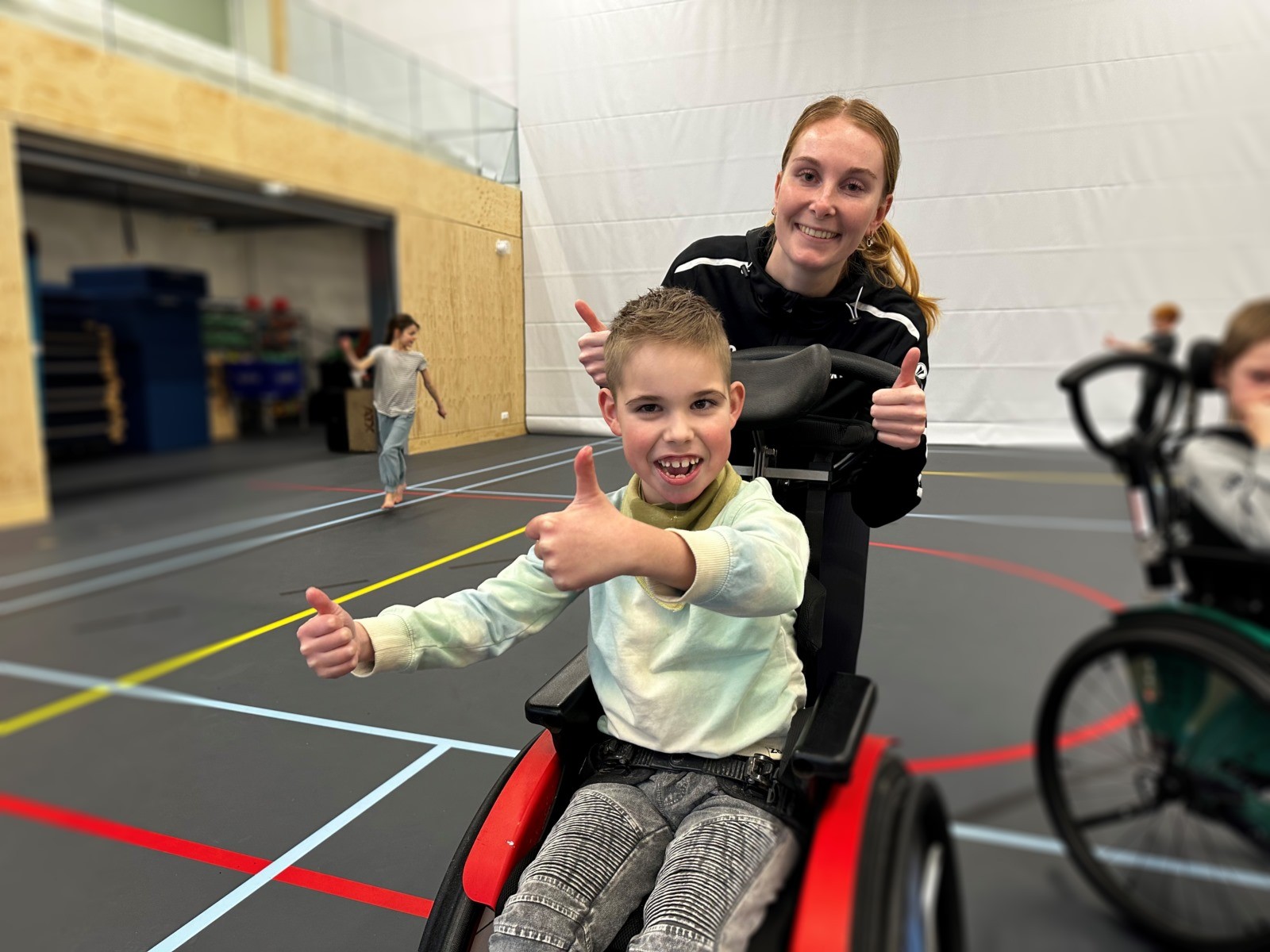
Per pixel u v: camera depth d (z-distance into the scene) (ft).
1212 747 3.20
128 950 2.94
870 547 4.25
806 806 2.39
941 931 2.72
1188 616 3.12
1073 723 3.54
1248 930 3.10
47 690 3.60
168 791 3.59
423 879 3.27
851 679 2.56
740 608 2.10
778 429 2.72
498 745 3.76
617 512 1.91
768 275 3.16
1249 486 3.01
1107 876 3.37
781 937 2.10
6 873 3.22
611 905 2.21
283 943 3.03
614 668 2.51
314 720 3.89
